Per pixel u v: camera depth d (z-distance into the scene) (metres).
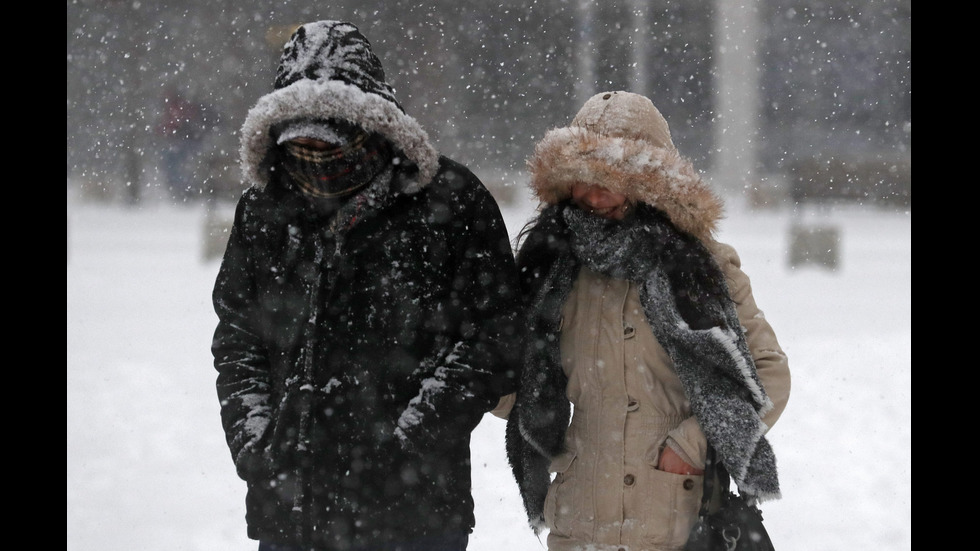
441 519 14.25
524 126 140.62
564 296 15.46
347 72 13.82
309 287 14.29
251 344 15.07
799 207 109.75
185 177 124.56
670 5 144.88
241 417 14.68
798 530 23.42
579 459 15.42
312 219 14.37
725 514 14.50
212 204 111.19
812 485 26.39
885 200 123.00
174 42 127.56
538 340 15.52
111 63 127.19
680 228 14.95
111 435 30.09
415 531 14.10
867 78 145.50
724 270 15.15
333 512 14.02
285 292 14.45
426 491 14.14
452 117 137.75
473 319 14.33
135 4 126.88
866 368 38.75
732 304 14.80
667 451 14.93
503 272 14.52
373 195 14.06
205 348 42.88
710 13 144.75
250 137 13.92
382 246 14.14
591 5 140.50
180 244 82.75
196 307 53.31
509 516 24.09
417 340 14.23
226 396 14.84
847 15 144.75
